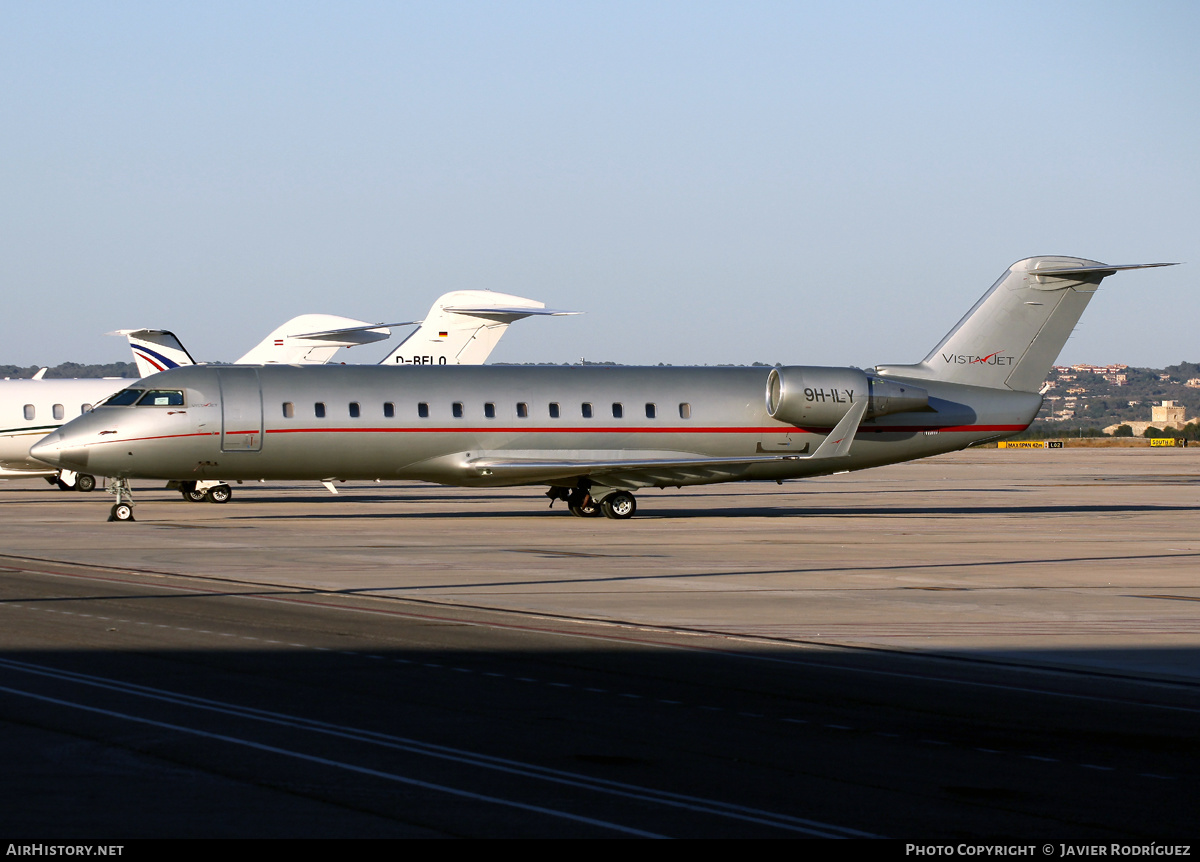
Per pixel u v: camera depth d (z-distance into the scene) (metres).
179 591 85.38
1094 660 63.00
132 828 35.22
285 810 36.94
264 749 43.75
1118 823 36.78
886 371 165.12
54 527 137.12
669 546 120.50
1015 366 167.62
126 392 146.12
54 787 38.97
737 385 161.38
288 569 98.69
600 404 156.62
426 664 59.97
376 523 146.12
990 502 197.88
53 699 51.31
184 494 188.25
